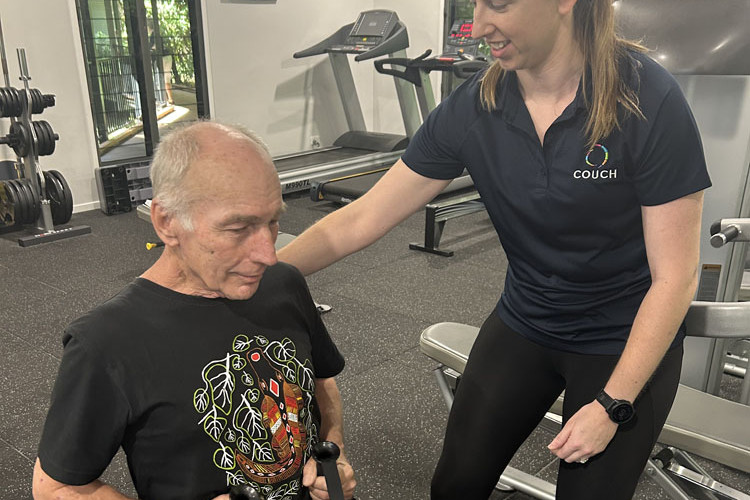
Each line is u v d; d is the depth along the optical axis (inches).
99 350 35.0
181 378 36.5
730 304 52.4
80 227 186.2
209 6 223.6
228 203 34.4
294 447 39.8
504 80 45.9
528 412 52.3
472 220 197.9
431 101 238.2
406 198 53.5
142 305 37.0
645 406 46.1
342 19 266.8
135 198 211.9
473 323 127.2
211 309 38.2
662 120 40.8
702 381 92.5
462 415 53.5
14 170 198.1
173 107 223.9
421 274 153.3
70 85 201.0
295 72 255.4
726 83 81.7
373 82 286.2
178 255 37.0
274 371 39.4
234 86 237.9
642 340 42.6
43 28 192.7
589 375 48.8
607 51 41.0
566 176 44.0
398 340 120.3
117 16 203.2
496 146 46.8
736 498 61.8
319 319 45.5
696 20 77.6
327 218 54.9
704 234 87.7
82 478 35.4
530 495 78.3
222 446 37.4
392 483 82.5
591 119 41.7
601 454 46.0
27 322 129.0
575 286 47.7
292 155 247.3
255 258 35.9
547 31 40.2
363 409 98.4
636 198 43.7
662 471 63.6
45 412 97.8
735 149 83.2
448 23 268.5
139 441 36.8
